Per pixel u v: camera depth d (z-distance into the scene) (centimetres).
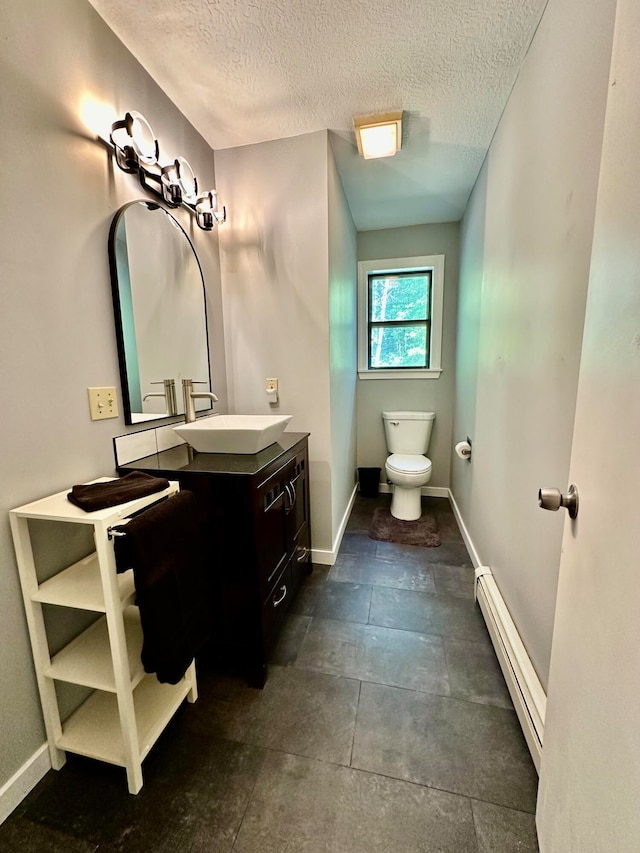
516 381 146
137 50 137
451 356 321
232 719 123
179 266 172
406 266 315
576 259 98
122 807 98
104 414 129
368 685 136
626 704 51
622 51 59
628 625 52
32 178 101
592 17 91
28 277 101
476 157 208
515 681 122
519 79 147
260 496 134
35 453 104
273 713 126
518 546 139
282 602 160
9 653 97
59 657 108
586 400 71
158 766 108
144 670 100
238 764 109
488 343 192
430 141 195
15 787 98
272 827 93
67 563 115
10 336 96
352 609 180
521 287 142
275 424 160
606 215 64
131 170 137
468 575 210
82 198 118
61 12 109
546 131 120
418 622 170
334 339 219
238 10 121
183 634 105
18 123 97
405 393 336
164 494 112
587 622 66
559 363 108
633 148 55
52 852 90
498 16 124
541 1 118
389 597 190
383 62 143
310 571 213
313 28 129
